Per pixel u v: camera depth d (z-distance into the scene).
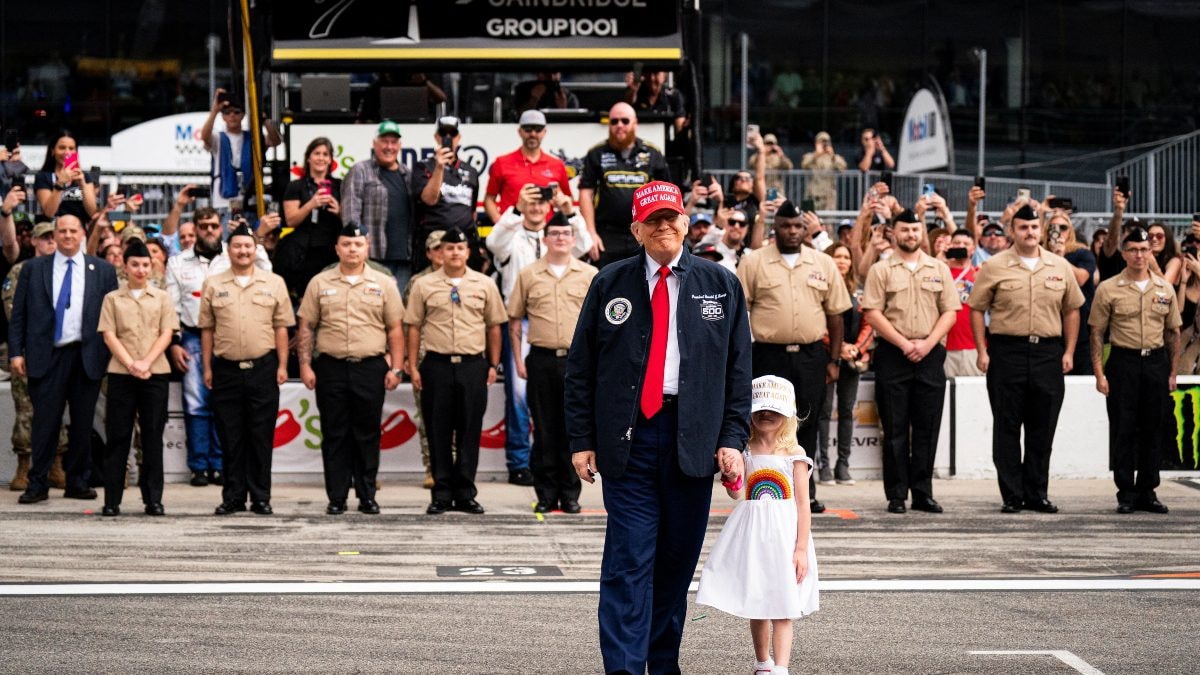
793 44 29.03
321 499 13.73
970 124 29.44
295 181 15.31
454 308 12.95
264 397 12.80
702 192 15.37
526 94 16.75
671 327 7.42
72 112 28.75
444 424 12.94
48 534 11.73
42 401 13.38
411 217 15.36
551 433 13.01
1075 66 29.67
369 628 8.78
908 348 13.00
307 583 9.99
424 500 13.66
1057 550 11.35
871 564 10.79
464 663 8.05
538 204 14.55
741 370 7.50
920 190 22.06
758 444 7.73
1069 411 15.38
